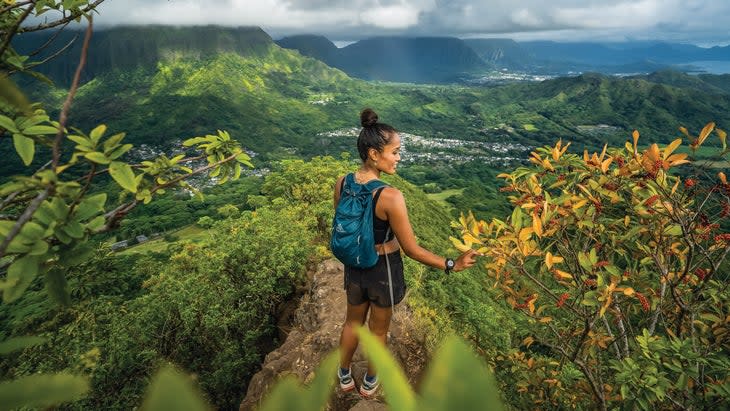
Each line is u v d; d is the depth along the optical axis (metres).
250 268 12.88
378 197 2.39
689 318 4.06
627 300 4.02
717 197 3.08
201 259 14.69
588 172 3.62
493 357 5.58
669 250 3.65
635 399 3.38
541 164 3.80
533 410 4.72
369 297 2.64
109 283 19.70
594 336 3.83
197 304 12.54
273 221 15.55
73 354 10.89
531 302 3.78
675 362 3.34
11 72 1.55
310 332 6.16
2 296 1.16
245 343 12.02
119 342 11.53
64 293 1.27
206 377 11.77
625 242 3.97
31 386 0.47
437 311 7.53
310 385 0.34
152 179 1.81
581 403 4.48
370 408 3.22
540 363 4.99
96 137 1.36
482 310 10.07
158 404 0.22
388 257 2.56
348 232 2.43
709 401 3.49
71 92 1.30
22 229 1.23
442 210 73.50
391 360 0.30
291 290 12.52
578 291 3.50
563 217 3.63
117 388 10.86
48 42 1.69
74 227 1.28
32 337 0.73
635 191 3.37
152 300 13.70
